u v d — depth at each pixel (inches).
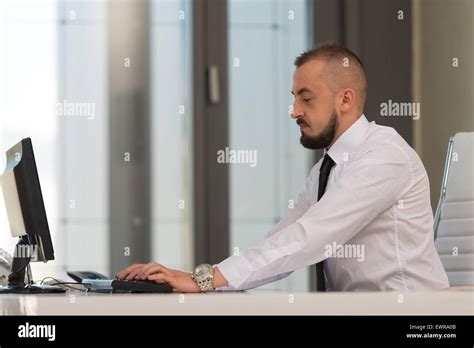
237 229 252.8
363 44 260.2
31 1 242.1
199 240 250.8
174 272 115.9
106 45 247.3
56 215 243.8
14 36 240.7
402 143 127.6
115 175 247.3
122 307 89.3
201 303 88.7
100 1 247.1
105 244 246.2
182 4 251.9
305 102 130.0
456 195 148.0
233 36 253.6
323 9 257.4
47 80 242.8
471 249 145.8
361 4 260.1
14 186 125.0
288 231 118.2
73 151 244.5
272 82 254.2
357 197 120.3
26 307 91.9
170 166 250.7
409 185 125.1
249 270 114.6
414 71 260.2
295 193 253.6
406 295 88.7
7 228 230.4
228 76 253.3
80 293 115.0
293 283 249.9
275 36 255.0
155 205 249.4
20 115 240.5
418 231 126.4
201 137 251.6
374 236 126.5
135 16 249.3
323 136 129.8
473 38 237.8
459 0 243.3
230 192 252.8
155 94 250.1
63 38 244.1
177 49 251.9
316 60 129.4
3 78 239.8
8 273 148.0
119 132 247.9
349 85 129.8
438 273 129.5
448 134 248.2
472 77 238.4
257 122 253.6
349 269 127.5
